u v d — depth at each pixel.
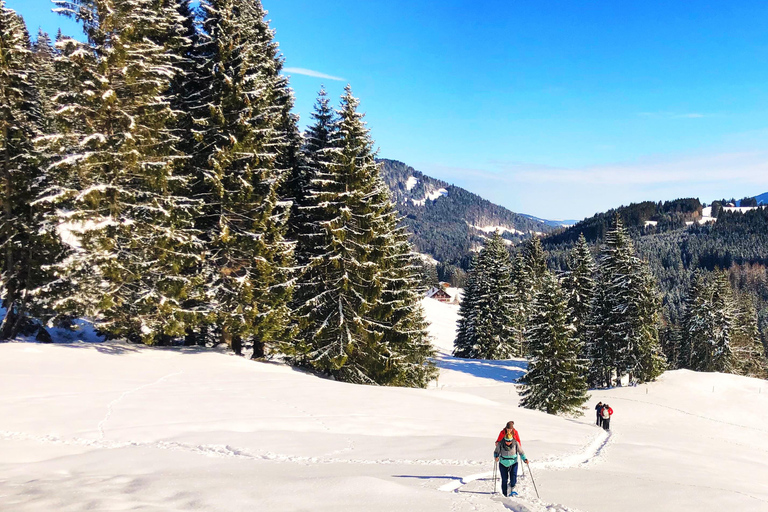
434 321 108.12
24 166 25.97
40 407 15.23
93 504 7.46
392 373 32.62
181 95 29.73
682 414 41.69
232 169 28.72
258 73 28.86
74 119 24.50
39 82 27.23
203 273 28.22
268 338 29.00
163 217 25.81
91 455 11.34
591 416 39.31
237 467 10.60
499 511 8.02
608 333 51.59
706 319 66.56
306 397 20.70
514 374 56.06
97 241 23.75
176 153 27.55
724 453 24.34
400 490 8.76
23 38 26.25
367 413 18.98
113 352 25.33
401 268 35.28
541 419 26.05
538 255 77.12
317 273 31.70
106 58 23.72
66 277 24.19
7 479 9.25
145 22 25.44
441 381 51.44
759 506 9.88
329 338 30.81
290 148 34.62
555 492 9.91
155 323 26.12
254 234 28.20
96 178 24.47
